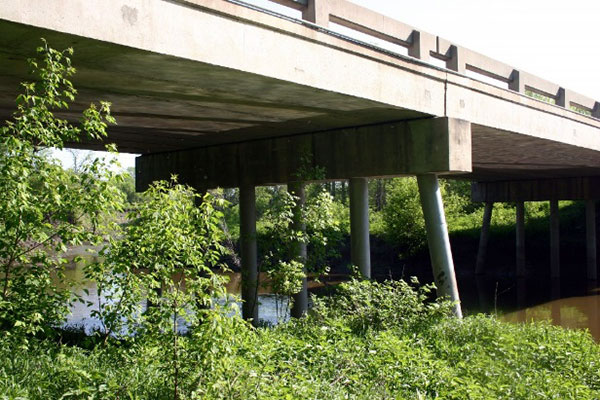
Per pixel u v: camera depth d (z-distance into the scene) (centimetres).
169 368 655
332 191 6462
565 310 2509
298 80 967
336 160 1430
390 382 838
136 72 890
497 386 846
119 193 754
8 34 684
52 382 652
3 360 714
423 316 1145
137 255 750
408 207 3988
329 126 1411
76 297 861
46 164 734
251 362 773
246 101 1122
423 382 837
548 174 3152
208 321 631
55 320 829
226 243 3759
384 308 1138
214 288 667
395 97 1156
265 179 1611
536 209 4550
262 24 900
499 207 4706
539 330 1181
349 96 1069
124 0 736
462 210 5128
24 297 776
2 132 716
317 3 1005
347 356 881
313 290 3086
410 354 903
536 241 3962
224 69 869
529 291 3086
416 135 1288
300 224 1354
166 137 1623
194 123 1395
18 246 793
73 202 730
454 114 1306
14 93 1089
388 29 1167
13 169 691
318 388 753
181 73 895
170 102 1145
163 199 706
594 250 3319
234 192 5225
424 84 1228
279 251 1319
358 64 1078
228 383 641
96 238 766
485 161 2381
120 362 760
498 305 2680
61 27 676
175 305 659
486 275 3822
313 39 984
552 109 1708
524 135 1596
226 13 850
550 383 894
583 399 852
